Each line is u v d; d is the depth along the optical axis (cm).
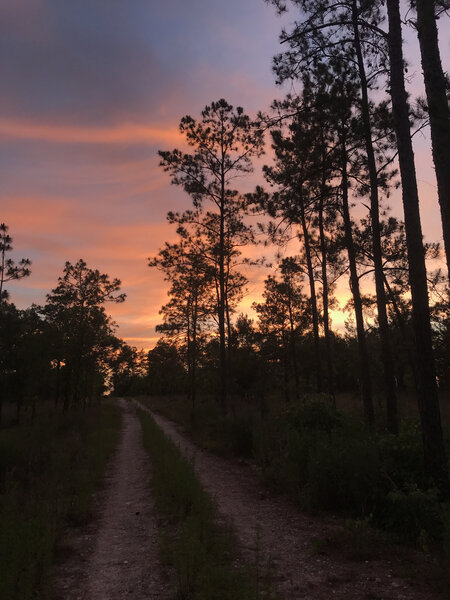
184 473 738
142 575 454
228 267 2428
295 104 1270
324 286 1939
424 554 486
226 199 2211
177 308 3120
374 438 809
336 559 483
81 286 3056
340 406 2403
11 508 527
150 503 786
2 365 2578
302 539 555
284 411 1181
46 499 693
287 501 766
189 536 440
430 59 656
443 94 641
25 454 1037
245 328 3372
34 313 2878
